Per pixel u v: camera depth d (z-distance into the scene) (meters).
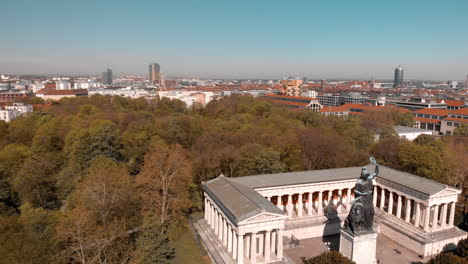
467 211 113.81
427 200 86.12
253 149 122.25
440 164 118.81
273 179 96.19
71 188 115.38
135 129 154.25
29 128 167.75
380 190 108.94
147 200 96.06
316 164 133.62
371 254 74.31
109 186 91.50
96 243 73.06
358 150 147.00
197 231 95.62
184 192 101.19
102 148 139.62
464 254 75.75
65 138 147.38
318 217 97.19
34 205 112.44
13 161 126.75
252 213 71.62
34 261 70.81
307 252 86.12
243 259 76.69
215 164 118.75
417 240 85.94
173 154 99.19
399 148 132.25
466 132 197.88
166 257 80.00
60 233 73.00
